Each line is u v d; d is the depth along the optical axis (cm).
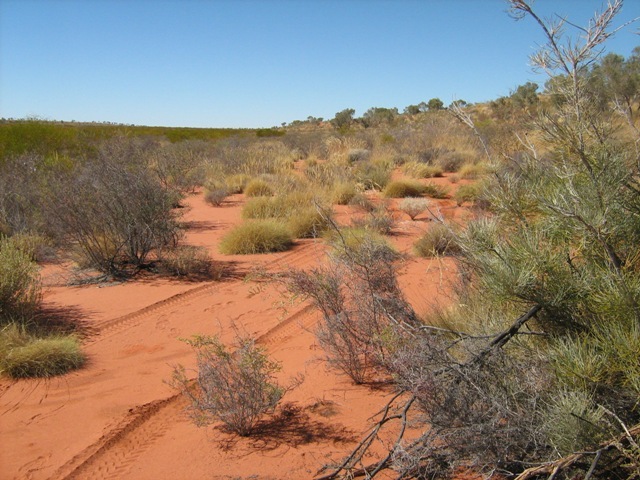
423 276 782
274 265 938
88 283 862
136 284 852
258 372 426
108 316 708
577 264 353
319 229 1219
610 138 360
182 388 489
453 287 589
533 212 378
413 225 1117
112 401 487
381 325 467
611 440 271
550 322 350
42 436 435
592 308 324
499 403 304
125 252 951
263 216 1368
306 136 4259
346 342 476
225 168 2359
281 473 361
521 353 349
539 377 320
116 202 902
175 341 626
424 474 314
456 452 303
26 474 385
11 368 538
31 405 486
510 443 292
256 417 436
